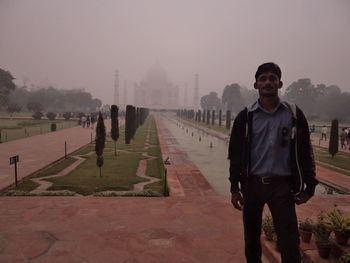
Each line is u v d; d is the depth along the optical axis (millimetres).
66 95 85000
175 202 5770
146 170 10305
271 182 2254
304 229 3721
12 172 9227
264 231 3824
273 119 2252
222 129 35781
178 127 38375
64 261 3428
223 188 8805
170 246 3854
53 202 5695
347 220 3432
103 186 7816
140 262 3436
